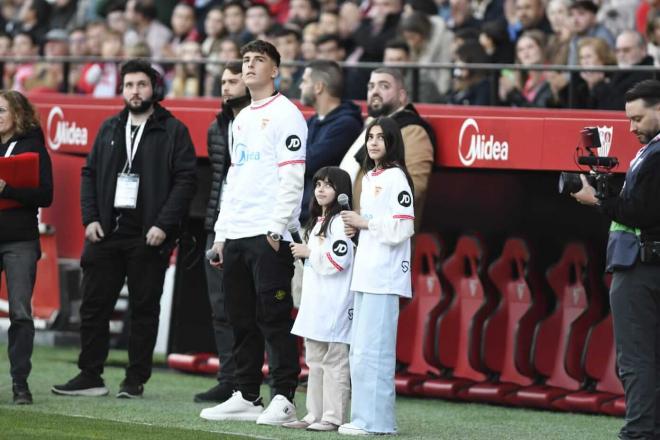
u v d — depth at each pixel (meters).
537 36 38.16
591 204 25.14
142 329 32.12
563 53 38.72
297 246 27.00
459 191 37.22
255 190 27.53
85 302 32.09
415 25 41.44
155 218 31.73
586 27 39.16
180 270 40.09
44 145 30.66
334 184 27.33
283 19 53.09
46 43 55.66
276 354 27.70
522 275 35.03
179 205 31.83
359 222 26.30
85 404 30.50
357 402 26.47
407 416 30.77
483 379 34.91
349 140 33.22
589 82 34.59
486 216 36.88
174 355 38.59
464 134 32.53
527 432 28.47
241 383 28.67
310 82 33.59
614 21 42.69
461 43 38.44
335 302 27.17
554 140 31.02
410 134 32.16
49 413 28.61
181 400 32.03
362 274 26.25
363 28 45.50
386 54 40.81
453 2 44.50
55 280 42.81
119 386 34.06
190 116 37.09
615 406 31.72
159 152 31.89
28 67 51.72
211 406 30.95
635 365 24.69
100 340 32.25
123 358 40.81
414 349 35.91
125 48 51.97
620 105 33.75
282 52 44.94
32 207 30.16
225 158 31.69
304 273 27.64
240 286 28.09
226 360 31.88
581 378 33.78
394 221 25.98
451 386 34.03
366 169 26.69
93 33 54.66
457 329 35.50
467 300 35.53
